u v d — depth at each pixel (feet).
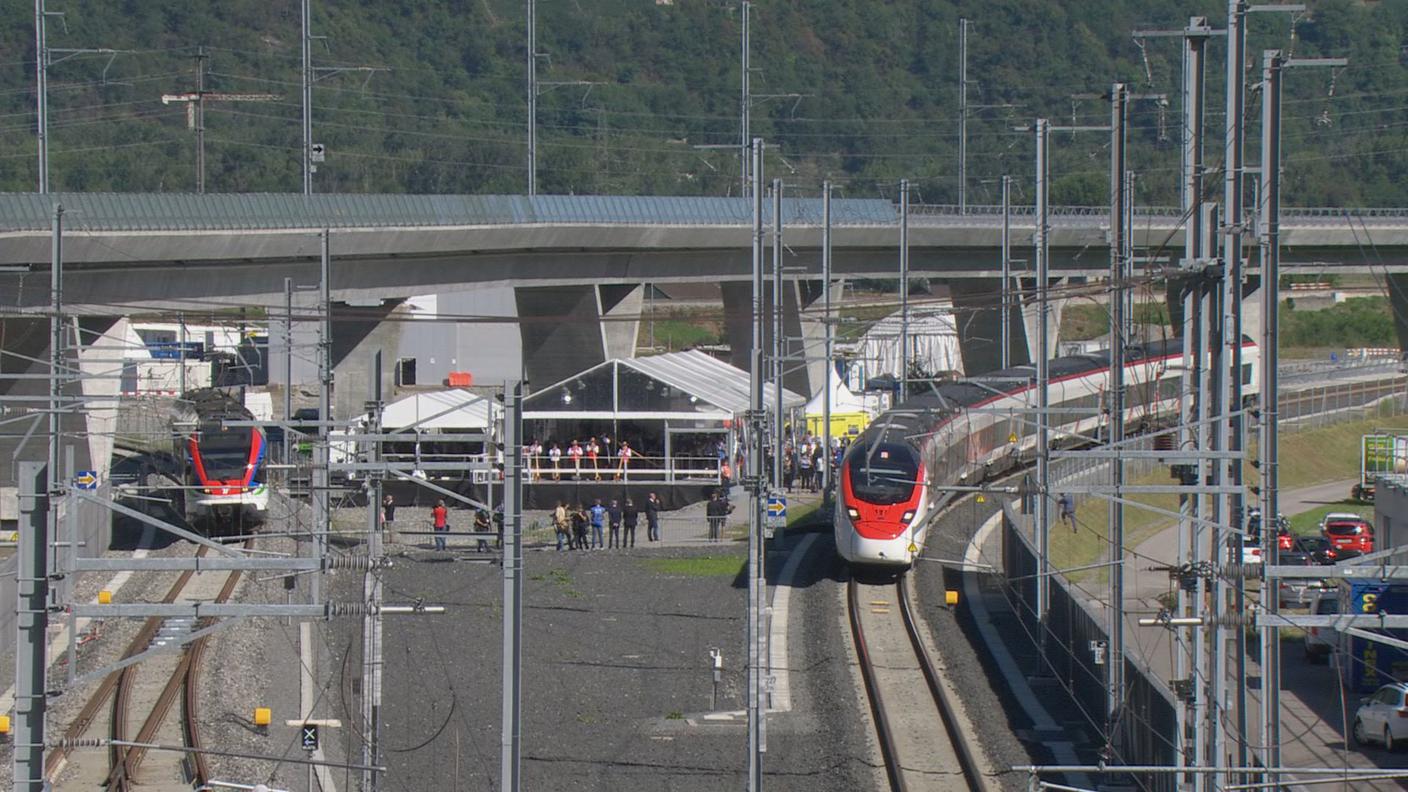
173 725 357.41
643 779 322.75
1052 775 324.60
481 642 451.94
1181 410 315.37
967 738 350.64
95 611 195.93
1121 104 374.22
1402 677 408.87
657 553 610.24
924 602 501.56
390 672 416.26
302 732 315.58
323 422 297.33
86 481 608.19
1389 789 327.67
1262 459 267.80
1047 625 418.31
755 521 295.89
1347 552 607.37
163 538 642.22
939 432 592.19
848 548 517.55
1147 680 306.35
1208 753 277.64
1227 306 279.69
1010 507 563.89
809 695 396.16
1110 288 344.49
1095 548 651.66
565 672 417.28
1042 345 439.22
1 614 439.63
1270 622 225.56
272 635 459.73
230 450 625.00
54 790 309.22
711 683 406.82
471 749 344.08
